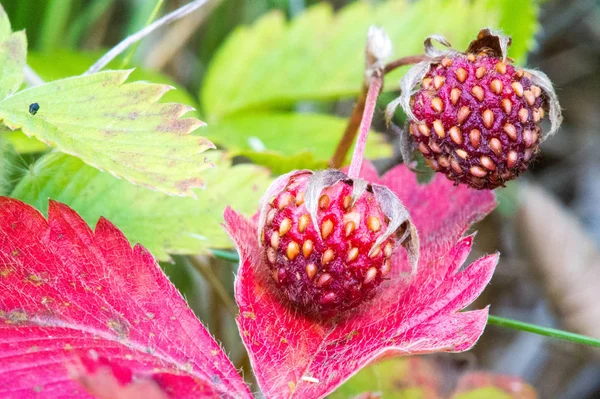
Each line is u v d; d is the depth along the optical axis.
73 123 0.15
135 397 0.13
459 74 0.15
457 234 0.16
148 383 0.13
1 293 0.14
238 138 0.20
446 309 0.15
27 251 0.15
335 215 0.15
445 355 0.19
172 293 0.15
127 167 0.14
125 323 0.15
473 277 0.15
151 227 0.16
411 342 0.15
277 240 0.15
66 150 0.14
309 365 0.15
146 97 0.15
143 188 0.16
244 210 0.17
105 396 0.13
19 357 0.14
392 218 0.15
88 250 0.15
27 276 0.15
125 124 0.15
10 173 0.16
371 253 0.15
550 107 0.15
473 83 0.15
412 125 0.15
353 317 0.15
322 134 0.20
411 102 0.16
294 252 0.15
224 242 0.16
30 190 0.16
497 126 0.15
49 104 0.15
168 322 0.15
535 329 0.16
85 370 0.13
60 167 0.16
